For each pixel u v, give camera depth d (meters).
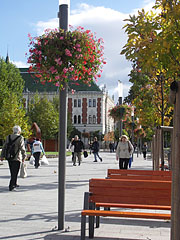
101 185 6.59
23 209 9.28
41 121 66.12
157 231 7.17
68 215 8.66
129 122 37.09
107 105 121.12
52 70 6.93
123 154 15.83
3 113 44.34
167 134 38.06
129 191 6.51
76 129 103.19
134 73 15.60
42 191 12.60
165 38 5.41
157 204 6.43
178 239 4.05
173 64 5.77
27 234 6.81
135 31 6.06
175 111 4.12
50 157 40.25
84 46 7.06
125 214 5.76
